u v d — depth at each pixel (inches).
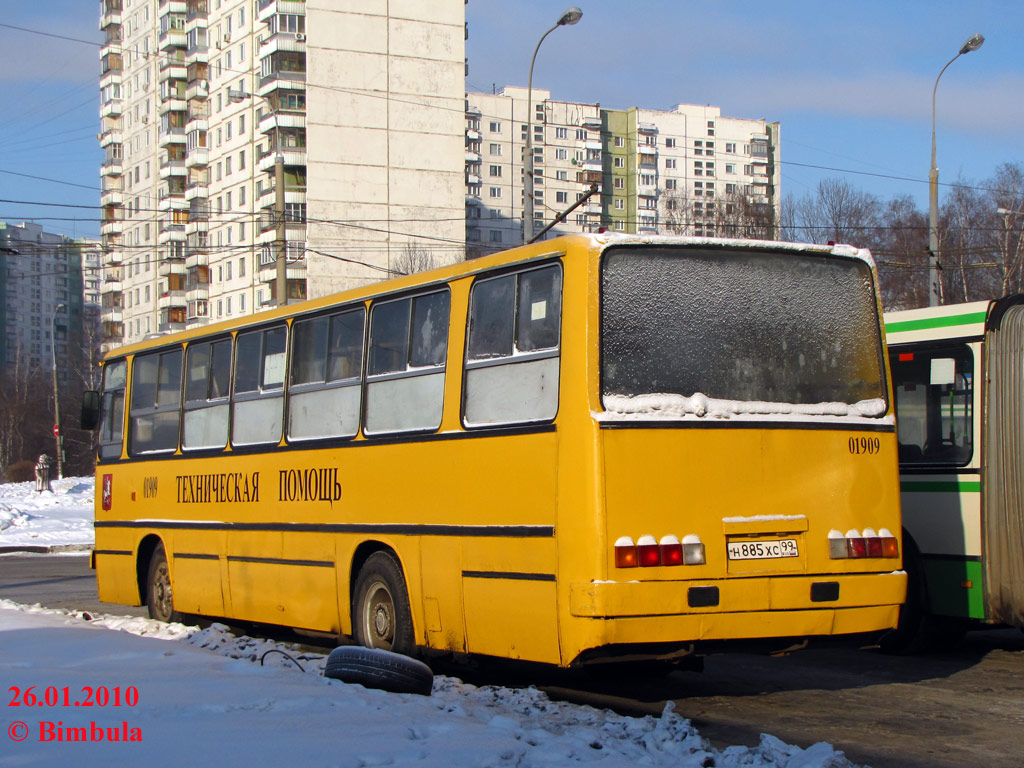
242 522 422.9
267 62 2618.1
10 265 6225.4
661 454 272.4
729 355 290.0
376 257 2546.8
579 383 272.7
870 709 310.8
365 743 222.1
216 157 3026.6
